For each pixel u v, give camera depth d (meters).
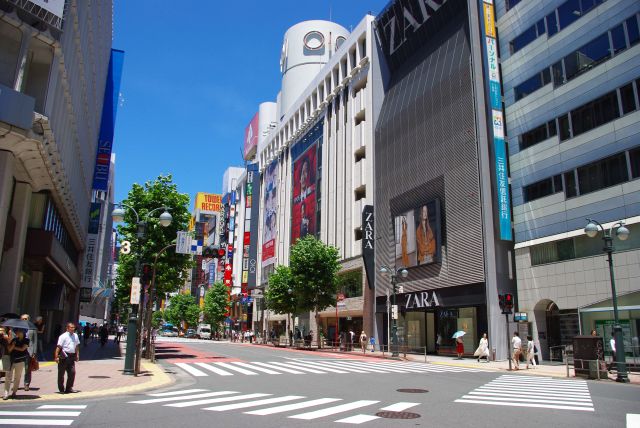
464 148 34.47
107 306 95.06
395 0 44.16
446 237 35.56
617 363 18.28
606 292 25.12
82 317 60.03
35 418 8.84
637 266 23.77
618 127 25.42
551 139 29.52
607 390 15.27
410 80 43.22
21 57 18.73
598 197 26.12
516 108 32.44
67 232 36.28
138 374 17.28
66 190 27.20
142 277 17.75
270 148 80.88
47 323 38.56
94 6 28.41
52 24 19.47
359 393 13.59
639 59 24.61
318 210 58.38
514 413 10.41
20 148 19.39
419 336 39.12
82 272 46.59
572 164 27.89
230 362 25.33
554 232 28.50
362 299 46.56
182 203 28.11
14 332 12.71
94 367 19.70
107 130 46.03
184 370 20.39
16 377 11.30
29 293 29.98
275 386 15.11
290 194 68.19
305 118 65.44
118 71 47.72
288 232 67.62
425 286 37.38
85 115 31.67
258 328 78.88
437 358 32.69
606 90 26.28
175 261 27.86
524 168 31.23
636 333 23.23
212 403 11.21
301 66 75.94
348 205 50.59
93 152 41.41
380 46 48.81
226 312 85.12
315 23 77.31
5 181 19.19
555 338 28.77
